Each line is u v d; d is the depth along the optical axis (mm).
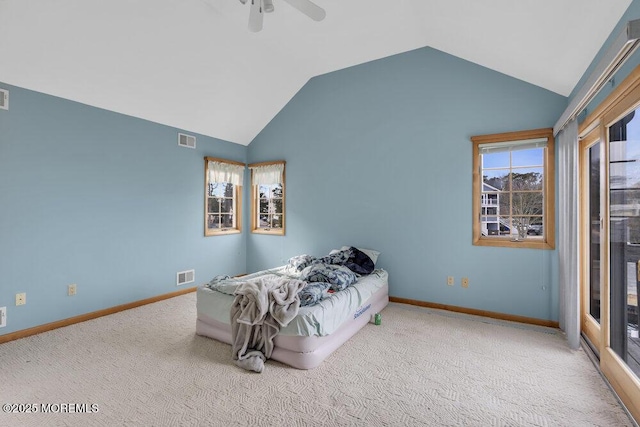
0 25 2428
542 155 3260
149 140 3965
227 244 5070
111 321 3303
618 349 2080
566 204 2832
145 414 1817
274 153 5074
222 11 3070
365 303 3189
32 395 1987
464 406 1896
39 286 3008
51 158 3086
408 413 1834
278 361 2420
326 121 4520
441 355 2537
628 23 1335
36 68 2814
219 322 2781
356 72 4254
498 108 3385
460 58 3570
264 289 2475
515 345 2721
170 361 2428
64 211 3182
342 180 4387
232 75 3959
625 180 2016
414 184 3855
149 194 3963
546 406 1892
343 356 2520
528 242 3266
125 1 2654
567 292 2789
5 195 2795
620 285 2078
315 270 3168
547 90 3158
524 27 2385
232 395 1998
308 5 2141
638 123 1827
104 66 3082
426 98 3773
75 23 2635
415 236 3854
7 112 2793
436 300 3734
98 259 3457
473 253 3525
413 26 3322
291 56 4020
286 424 1740
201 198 4652
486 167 3535
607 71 1727
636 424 1692
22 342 2766
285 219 4949
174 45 3227
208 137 4746
